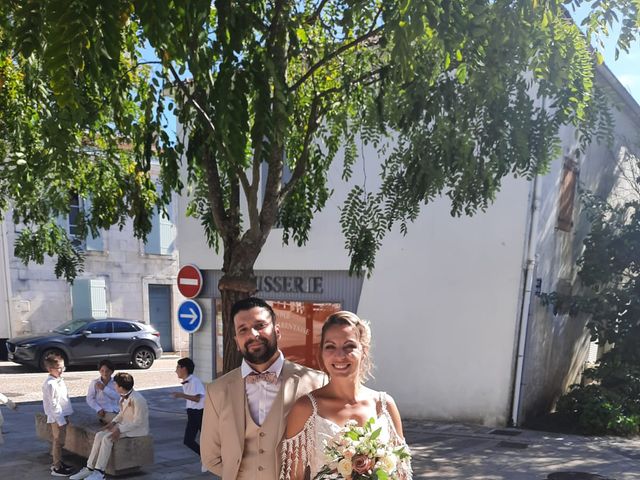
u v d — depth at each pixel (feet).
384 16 12.30
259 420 9.09
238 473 8.88
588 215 31.71
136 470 21.45
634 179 36.55
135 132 17.26
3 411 33.91
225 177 19.67
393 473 7.56
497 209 27.55
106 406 22.93
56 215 24.81
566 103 16.37
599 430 26.07
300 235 20.86
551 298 28.84
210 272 37.32
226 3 10.89
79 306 63.93
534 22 13.30
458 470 20.56
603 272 30.35
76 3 7.23
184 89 14.26
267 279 34.58
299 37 16.96
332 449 7.46
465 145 16.88
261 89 11.66
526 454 22.54
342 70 20.38
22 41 8.22
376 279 30.68
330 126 22.45
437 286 28.99
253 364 9.29
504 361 27.22
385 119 19.25
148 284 72.13
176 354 72.90
